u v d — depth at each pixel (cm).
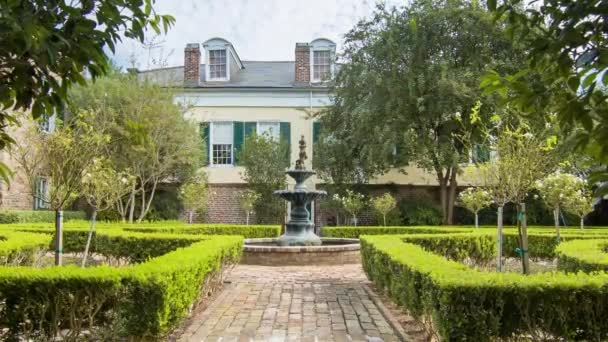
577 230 1241
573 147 226
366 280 841
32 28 247
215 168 2014
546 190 903
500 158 655
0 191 1436
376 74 1714
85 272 406
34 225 1170
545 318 351
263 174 1866
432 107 1612
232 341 471
